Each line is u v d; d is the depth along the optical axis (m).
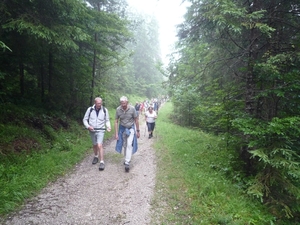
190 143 9.20
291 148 4.61
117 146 5.71
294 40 5.34
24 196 3.99
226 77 7.27
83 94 12.88
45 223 3.31
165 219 3.63
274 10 5.54
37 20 6.23
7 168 4.69
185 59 8.84
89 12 9.93
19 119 7.14
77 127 10.21
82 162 6.34
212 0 5.05
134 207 3.95
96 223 3.42
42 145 6.60
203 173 5.65
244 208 4.20
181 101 14.41
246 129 4.49
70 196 4.22
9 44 7.43
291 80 4.67
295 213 4.70
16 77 9.28
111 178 5.22
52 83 10.95
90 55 12.30
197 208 3.94
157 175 5.49
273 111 5.62
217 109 7.38
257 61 5.12
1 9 5.75
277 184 4.68
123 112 5.69
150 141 9.90
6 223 3.22
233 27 4.63
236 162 6.14
